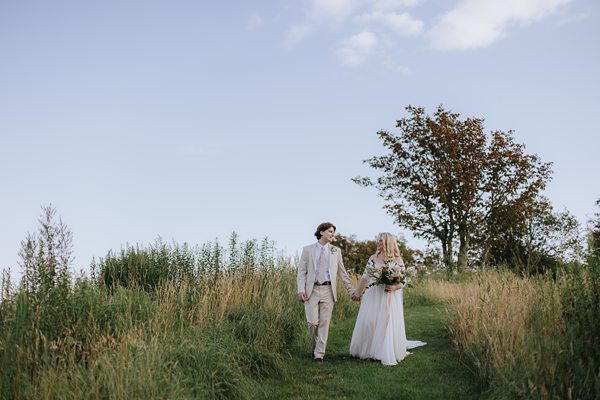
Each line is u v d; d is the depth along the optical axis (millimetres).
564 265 7422
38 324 6277
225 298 9594
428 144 29750
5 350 5680
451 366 7742
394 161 31094
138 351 6203
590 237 7020
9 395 5230
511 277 9500
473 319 8289
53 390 5293
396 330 8289
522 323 6934
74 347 6129
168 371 5859
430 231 29266
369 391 6844
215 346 7004
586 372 5230
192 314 8656
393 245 8484
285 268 12758
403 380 7262
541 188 29078
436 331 10406
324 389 7000
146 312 8062
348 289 8789
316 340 8523
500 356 6410
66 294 6926
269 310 9375
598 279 6500
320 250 8570
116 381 5383
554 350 5637
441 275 19125
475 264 21000
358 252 40625
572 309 6309
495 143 29953
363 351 8422
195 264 12211
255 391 6707
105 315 7312
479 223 28875
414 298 14898
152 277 11891
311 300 8445
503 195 29344
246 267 12156
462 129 29781
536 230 28922
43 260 6746
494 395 5852
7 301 6586
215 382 6391
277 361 7691
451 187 28750
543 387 5062
